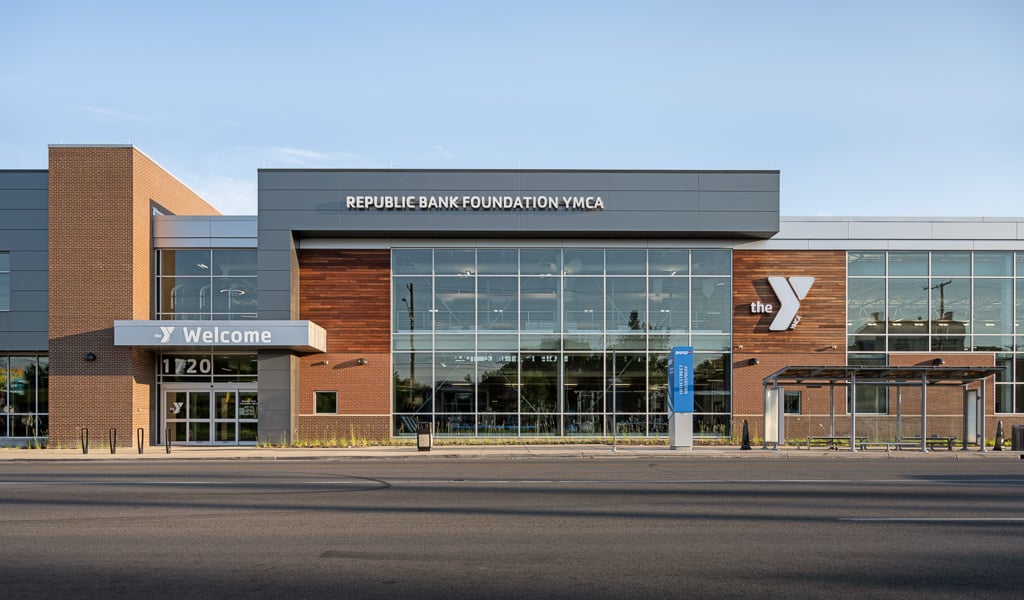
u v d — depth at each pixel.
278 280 31.36
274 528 11.77
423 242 32.88
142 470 21.44
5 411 31.83
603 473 19.89
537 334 32.84
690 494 15.57
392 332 32.62
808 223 33.28
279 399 31.06
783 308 32.88
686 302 33.06
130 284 30.36
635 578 8.80
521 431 32.53
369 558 9.77
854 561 9.68
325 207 31.62
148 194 32.16
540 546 10.47
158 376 32.72
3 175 31.53
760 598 8.05
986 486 17.08
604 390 32.72
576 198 31.80
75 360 30.20
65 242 30.36
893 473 20.00
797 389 33.03
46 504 14.36
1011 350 33.44
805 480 18.19
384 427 32.25
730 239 33.19
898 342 33.31
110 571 9.15
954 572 9.18
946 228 33.44
